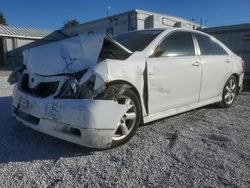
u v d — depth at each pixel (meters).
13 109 4.00
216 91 5.38
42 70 3.66
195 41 4.88
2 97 6.86
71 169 2.94
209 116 5.12
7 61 27.02
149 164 3.08
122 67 3.48
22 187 2.59
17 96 3.80
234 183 2.71
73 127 3.12
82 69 3.29
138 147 3.52
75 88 3.18
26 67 4.08
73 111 3.10
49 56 3.79
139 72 3.68
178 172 2.92
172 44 4.37
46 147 3.50
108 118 3.17
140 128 4.27
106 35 3.52
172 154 3.35
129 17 18.44
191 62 4.55
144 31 4.59
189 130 4.24
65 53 3.69
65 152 3.36
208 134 4.07
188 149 3.50
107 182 2.70
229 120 4.88
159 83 3.97
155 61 3.93
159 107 4.06
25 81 3.93
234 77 5.94
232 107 5.95
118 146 3.52
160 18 18.56
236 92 6.12
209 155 3.33
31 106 3.46
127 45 4.15
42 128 3.37
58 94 3.28
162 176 2.83
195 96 4.77
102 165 3.04
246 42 11.19
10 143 3.61
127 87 3.47
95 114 3.09
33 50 4.09
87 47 3.54
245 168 3.03
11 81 4.16
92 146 3.19
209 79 5.05
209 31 12.18
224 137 3.93
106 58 3.55
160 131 4.16
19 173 2.84
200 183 2.71
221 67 5.36
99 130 3.12
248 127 4.47
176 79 4.25
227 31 11.65
